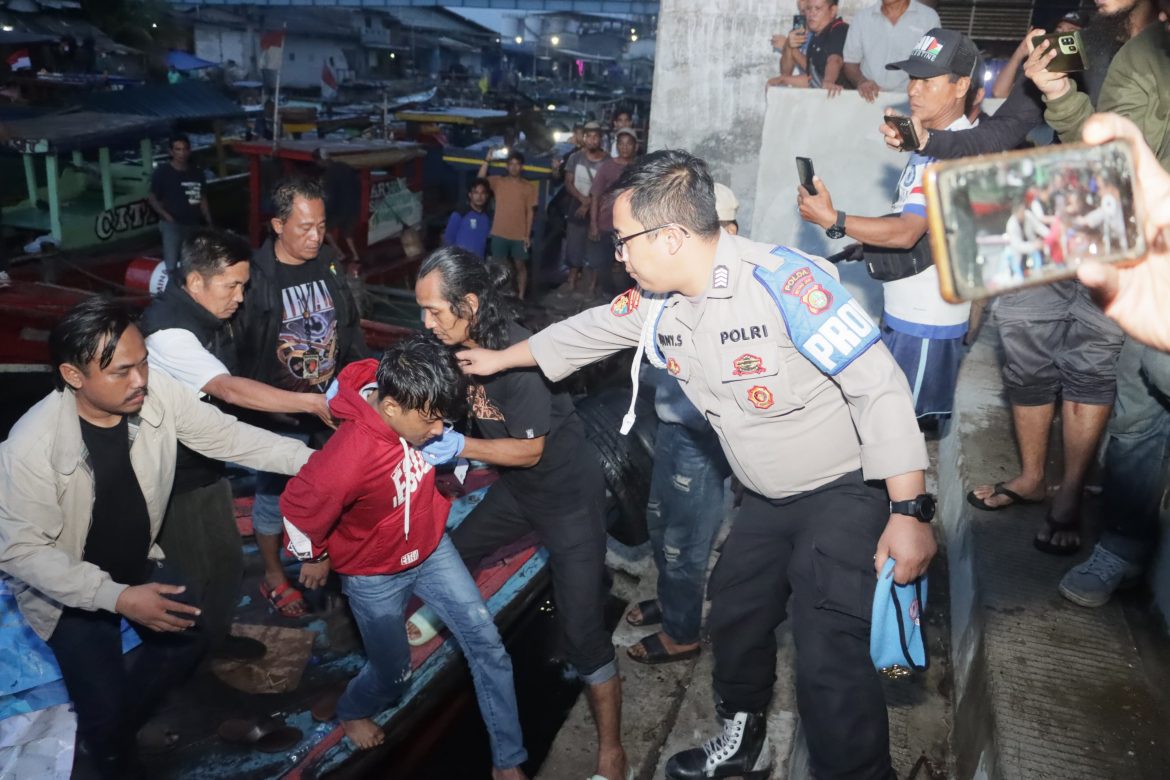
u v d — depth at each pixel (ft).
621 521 12.72
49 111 34.53
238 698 10.96
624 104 110.63
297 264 11.70
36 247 30.27
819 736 7.13
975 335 15.02
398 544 8.68
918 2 15.02
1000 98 14.14
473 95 124.47
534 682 12.62
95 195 35.42
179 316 10.27
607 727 9.64
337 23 162.71
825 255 15.35
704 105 20.25
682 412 10.22
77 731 9.46
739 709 8.81
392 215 39.45
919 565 6.52
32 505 7.86
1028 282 2.73
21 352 25.07
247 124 62.23
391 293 34.24
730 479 15.10
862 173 14.94
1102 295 2.99
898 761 8.84
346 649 12.03
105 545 8.64
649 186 6.75
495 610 12.85
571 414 9.55
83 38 85.92
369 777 10.40
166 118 35.06
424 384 7.71
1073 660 7.81
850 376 6.63
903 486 6.55
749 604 8.12
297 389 11.97
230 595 10.38
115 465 8.40
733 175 20.53
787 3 19.16
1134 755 6.74
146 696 9.36
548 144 66.64
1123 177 2.86
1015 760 6.68
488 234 35.68
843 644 7.10
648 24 246.27
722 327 7.02
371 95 133.59
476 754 11.43
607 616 13.37
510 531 10.27
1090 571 8.68
